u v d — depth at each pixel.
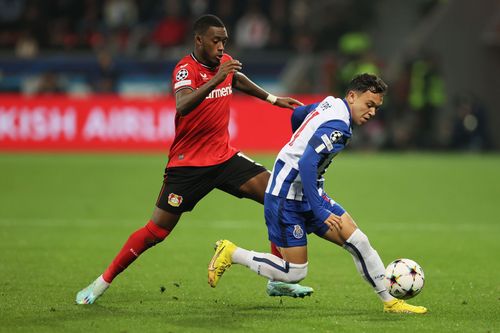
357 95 23.56
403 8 95.38
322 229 24.16
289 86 87.81
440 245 38.19
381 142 86.25
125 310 24.42
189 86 24.89
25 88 89.12
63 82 88.94
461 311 24.83
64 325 22.44
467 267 32.75
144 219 45.03
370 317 23.83
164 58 89.75
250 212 48.62
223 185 26.36
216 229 42.31
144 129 79.94
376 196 55.12
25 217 45.22
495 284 29.31
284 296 26.86
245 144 79.94
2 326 22.27
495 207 50.97
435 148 87.38
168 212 25.62
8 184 58.59
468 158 80.44
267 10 97.38
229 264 24.16
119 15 96.31
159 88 88.75
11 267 31.62
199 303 25.66
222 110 25.88
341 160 78.00
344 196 54.97
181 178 25.62
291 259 23.91
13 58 89.19
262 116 80.12
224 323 22.83
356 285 28.98
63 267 31.78
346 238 23.92
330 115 23.28
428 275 31.05
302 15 95.94
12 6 97.88
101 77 86.56
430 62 85.56
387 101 85.94
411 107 86.88
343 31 94.69
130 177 63.06
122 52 93.44
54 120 80.06
